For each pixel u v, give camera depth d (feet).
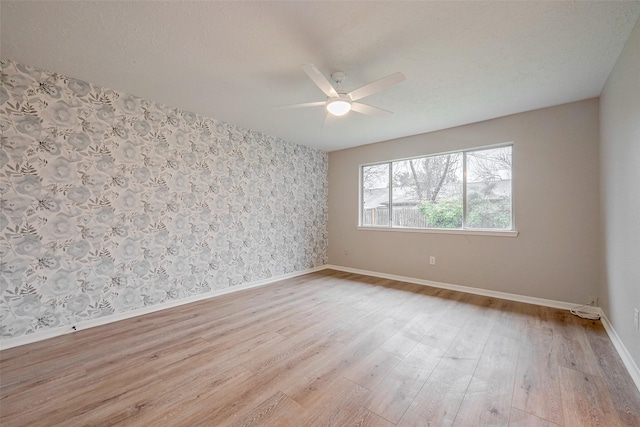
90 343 7.29
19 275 7.23
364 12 5.41
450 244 12.42
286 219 14.74
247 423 4.50
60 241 7.85
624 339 6.41
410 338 7.54
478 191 11.86
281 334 7.82
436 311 9.58
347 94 7.14
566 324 8.39
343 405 4.93
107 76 7.99
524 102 9.61
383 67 7.41
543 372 5.89
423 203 13.60
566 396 5.12
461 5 5.20
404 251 13.98
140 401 5.04
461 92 8.84
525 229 10.50
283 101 9.77
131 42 6.40
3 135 7.03
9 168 7.10
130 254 9.21
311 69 6.12
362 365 6.22
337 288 12.60
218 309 9.89
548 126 10.02
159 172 9.91
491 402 4.99
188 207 10.72
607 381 5.55
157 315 9.33
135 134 9.30
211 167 11.46
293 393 5.25
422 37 6.16
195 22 5.71
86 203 8.30
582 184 9.43
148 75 7.95
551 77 7.89
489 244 11.36
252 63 7.29
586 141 9.35
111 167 8.79
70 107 8.02
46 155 7.63
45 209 7.61
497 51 6.67
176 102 9.86
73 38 6.23
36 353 6.77
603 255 8.57
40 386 5.49
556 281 9.91
